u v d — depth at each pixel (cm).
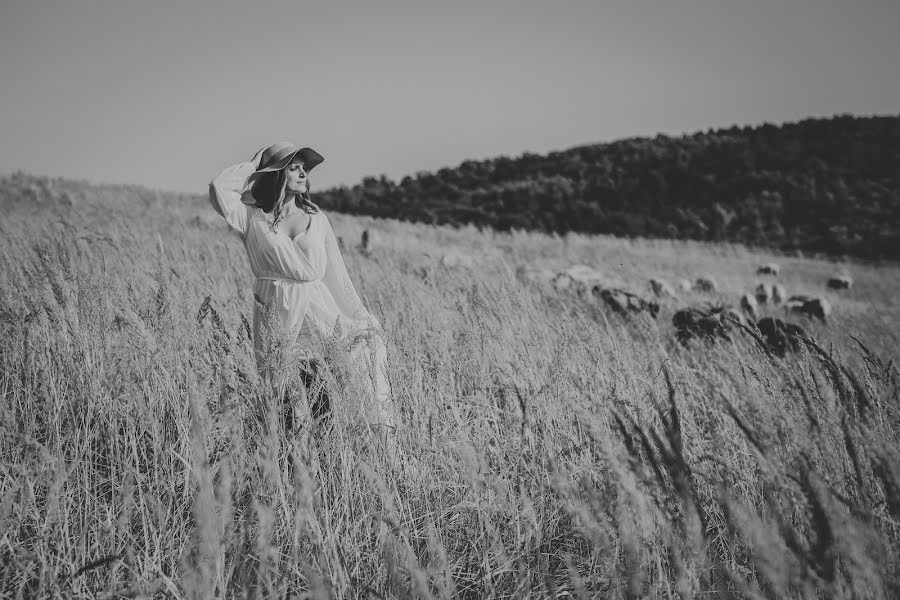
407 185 6009
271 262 378
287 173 385
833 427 246
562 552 264
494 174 6006
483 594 246
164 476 288
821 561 177
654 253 2617
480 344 421
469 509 275
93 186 2222
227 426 253
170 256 798
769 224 4284
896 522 209
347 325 382
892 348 611
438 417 327
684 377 389
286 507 241
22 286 461
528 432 295
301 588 228
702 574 199
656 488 209
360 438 291
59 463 242
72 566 227
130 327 323
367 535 256
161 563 242
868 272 2595
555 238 2925
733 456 288
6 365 370
